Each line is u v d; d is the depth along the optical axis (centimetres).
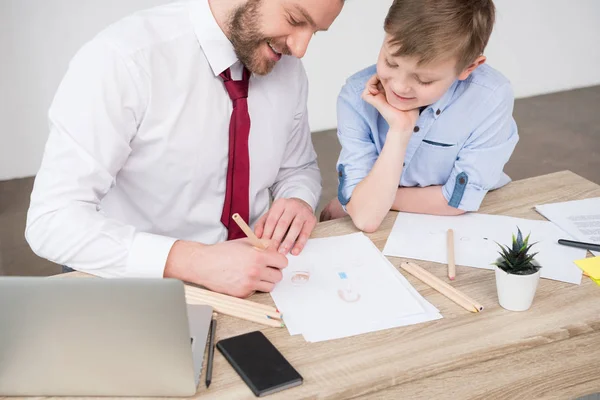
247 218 170
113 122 147
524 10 465
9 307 98
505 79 170
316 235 152
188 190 164
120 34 149
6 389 106
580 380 114
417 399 108
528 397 110
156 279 95
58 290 97
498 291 126
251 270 129
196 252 133
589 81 504
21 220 335
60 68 370
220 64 157
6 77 363
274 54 149
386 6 426
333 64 428
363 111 171
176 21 155
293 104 174
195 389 104
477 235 152
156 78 151
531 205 166
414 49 139
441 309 126
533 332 119
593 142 409
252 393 106
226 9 151
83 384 105
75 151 142
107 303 97
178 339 100
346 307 126
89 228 136
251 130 168
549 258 142
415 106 154
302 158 186
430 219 161
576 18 481
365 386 108
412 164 178
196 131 159
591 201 166
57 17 360
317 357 114
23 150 380
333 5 137
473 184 163
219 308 124
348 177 171
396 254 145
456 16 138
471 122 168
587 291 131
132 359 102
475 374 114
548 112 459
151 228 168
